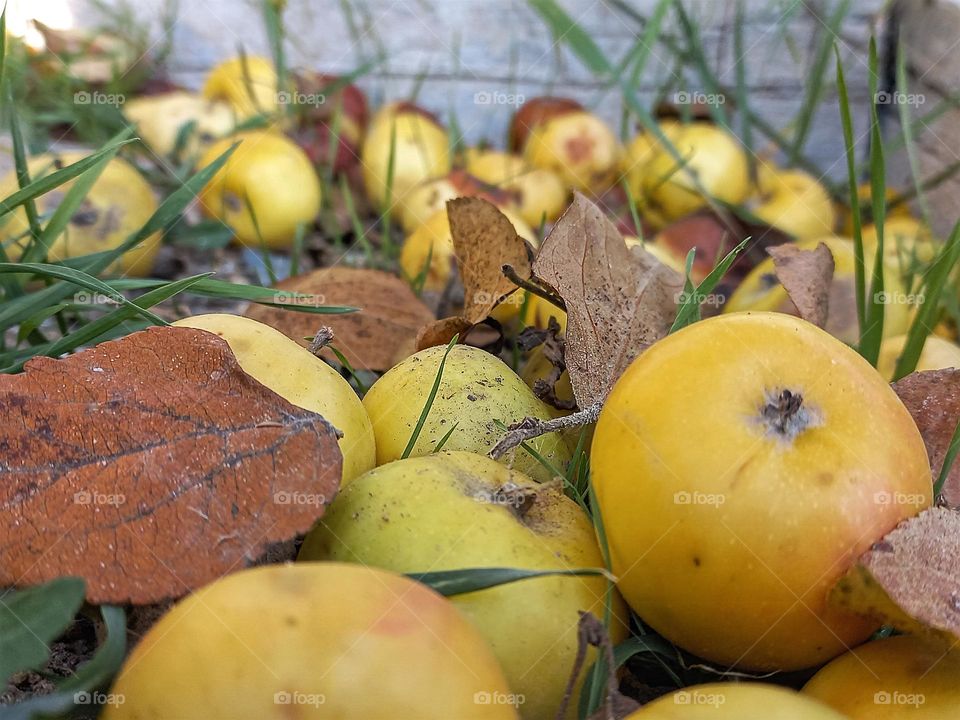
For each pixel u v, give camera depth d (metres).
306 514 0.17
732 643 0.17
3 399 0.17
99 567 0.16
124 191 0.42
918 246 0.40
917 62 0.54
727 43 0.60
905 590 0.15
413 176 0.54
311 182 0.50
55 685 0.18
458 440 0.22
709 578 0.16
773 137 0.53
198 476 0.17
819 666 0.18
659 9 0.44
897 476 0.17
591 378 0.22
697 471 0.16
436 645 0.14
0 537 0.16
